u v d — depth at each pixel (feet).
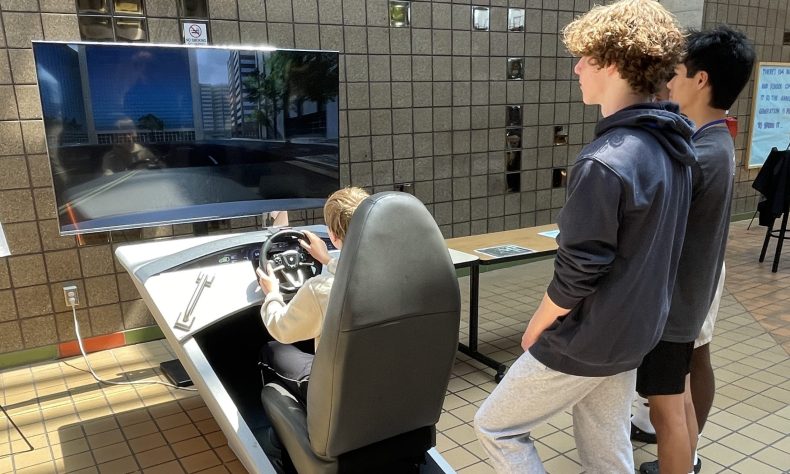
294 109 9.77
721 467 7.12
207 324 6.27
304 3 11.75
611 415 4.73
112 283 10.90
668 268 4.25
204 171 9.12
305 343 7.63
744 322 12.22
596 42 4.11
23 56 9.50
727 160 5.19
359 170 13.26
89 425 8.39
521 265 17.31
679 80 5.77
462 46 14.20
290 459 5.90
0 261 9.89
